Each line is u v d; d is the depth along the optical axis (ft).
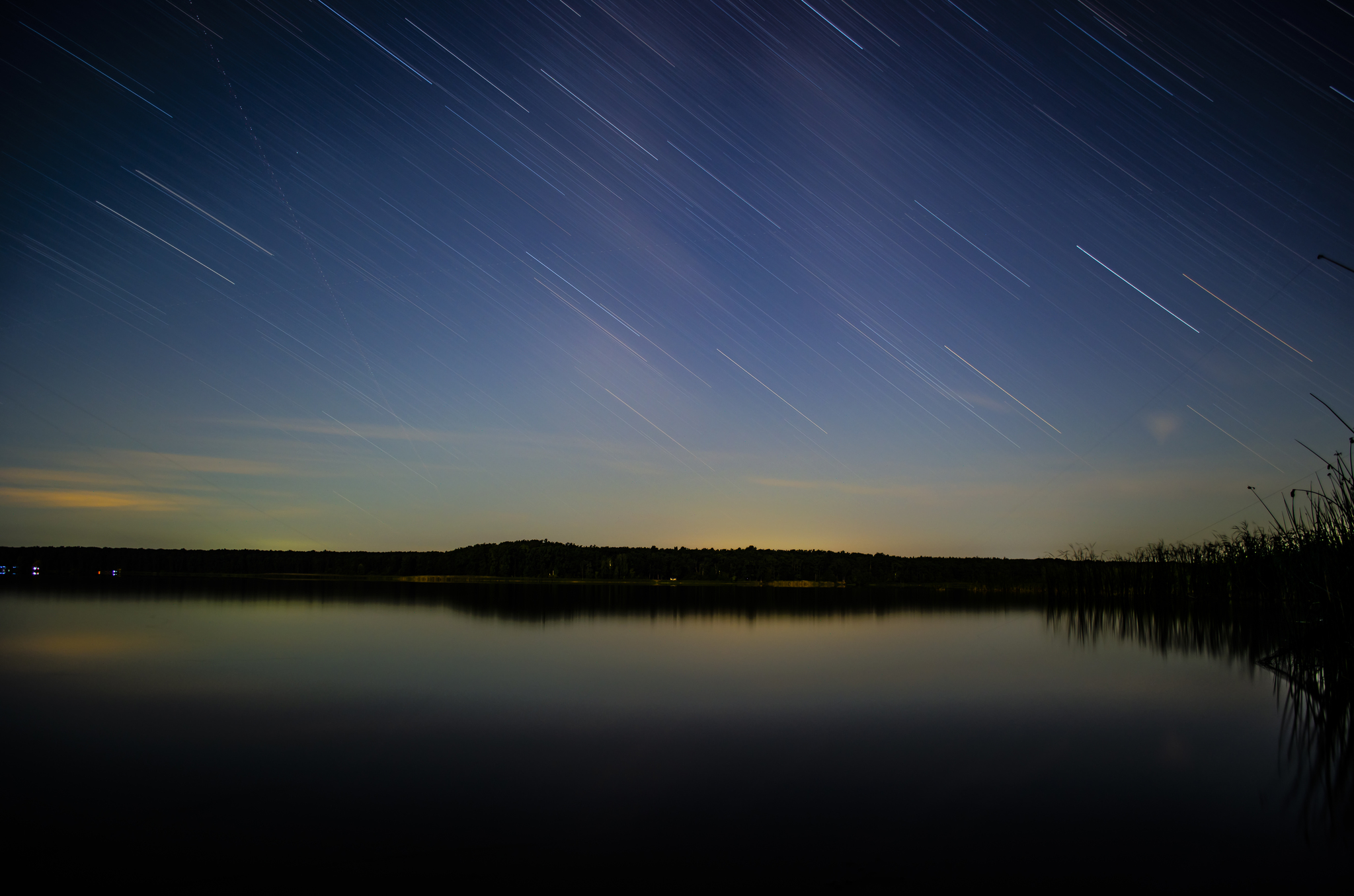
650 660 41.04
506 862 15.17
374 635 51.26
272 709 28.53
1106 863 15.31
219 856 15.42
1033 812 18.10
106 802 18.43
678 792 19.40
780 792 19.42
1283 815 17.93
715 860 15.33
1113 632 54.85
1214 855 15.67
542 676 35.76
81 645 44.88
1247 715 28.04
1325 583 29.27
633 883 14.35
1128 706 29.63
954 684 34.37
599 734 25.14
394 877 14.55
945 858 15.48
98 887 14.06
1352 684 27.86
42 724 26.13
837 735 25.23
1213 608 66.49
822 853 15.72
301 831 16.69
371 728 25.72
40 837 16.35
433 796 18.92
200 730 25.34
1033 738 24.82
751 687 33.35
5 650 42.47
